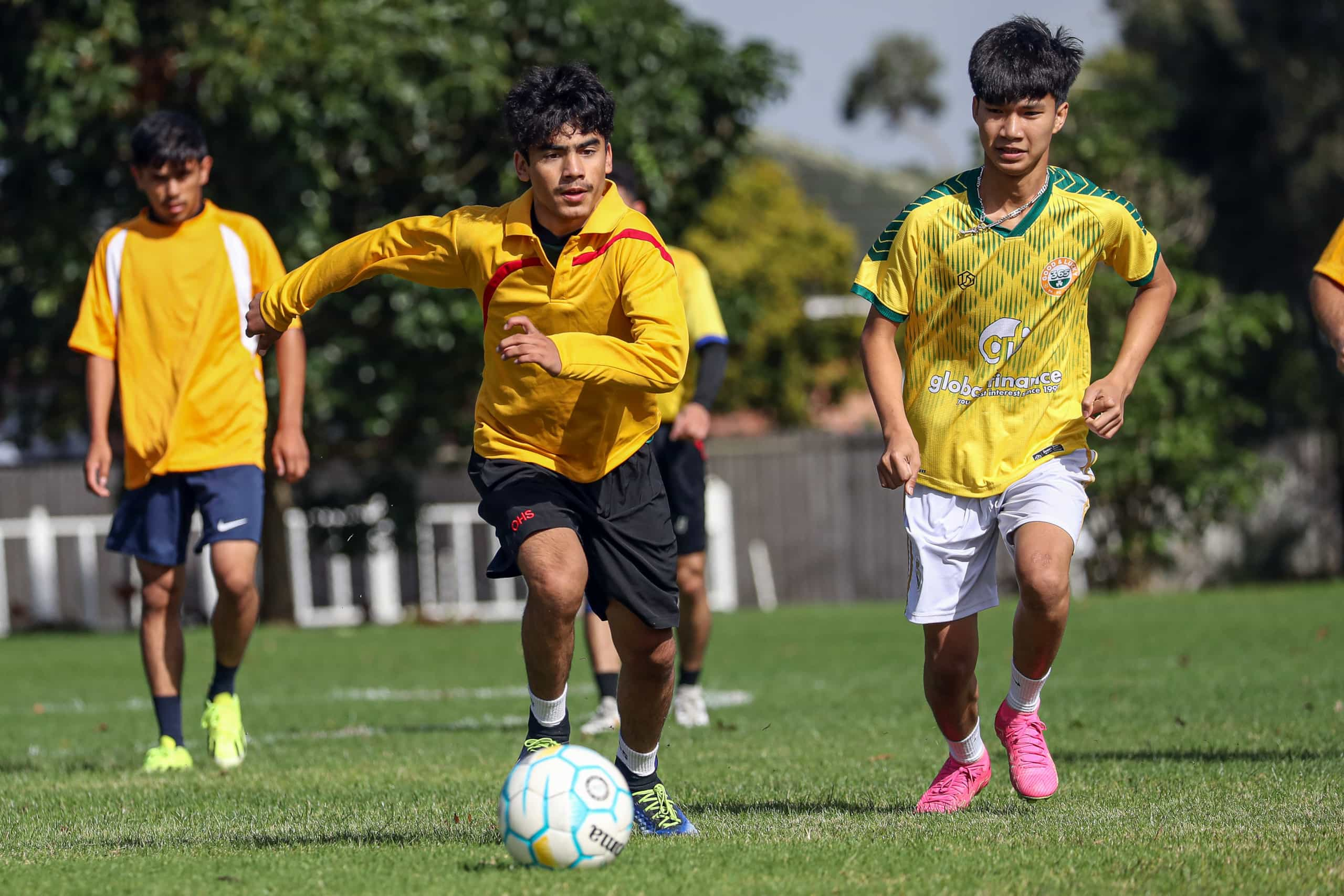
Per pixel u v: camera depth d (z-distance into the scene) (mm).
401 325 61531
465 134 65688
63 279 61250
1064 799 17469
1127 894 11992
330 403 62344
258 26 57812
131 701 36594
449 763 22500
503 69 65688
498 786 19797
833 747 23734
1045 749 17234
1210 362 76625
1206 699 28906
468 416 70312
